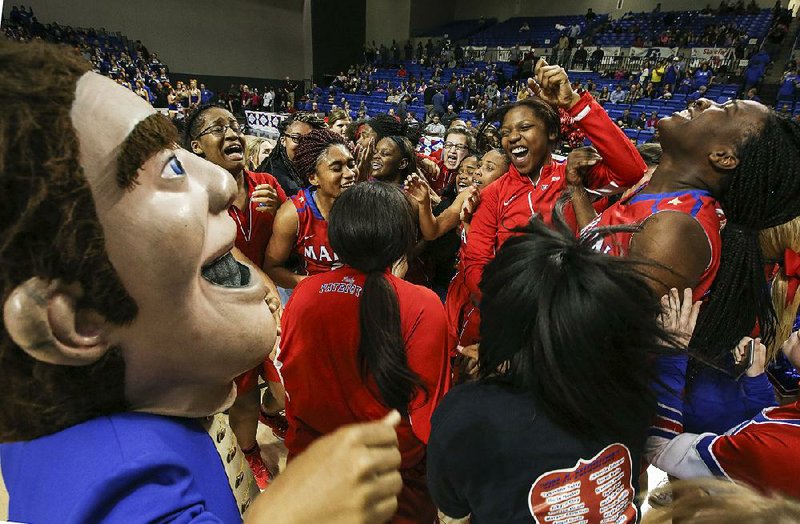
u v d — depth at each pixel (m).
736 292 0.97
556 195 1.61
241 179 1.79
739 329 0.99
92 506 0.38
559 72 1.43
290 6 17.34
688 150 0.95
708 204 0.92
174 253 0.42
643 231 0.91
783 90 11.20
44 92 0.36
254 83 17.12
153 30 14.47
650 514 0.50
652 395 0.69
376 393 1.03
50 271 0.38
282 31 17.41
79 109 0.38
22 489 0.45
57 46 0.42
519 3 21.06
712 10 16.48
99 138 0.38
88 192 0.38
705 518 0.44
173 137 0.46
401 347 0.98
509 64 16.91
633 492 0.75
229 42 16.12
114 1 13.55
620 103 12.75
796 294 1.25
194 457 0.50
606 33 17.41
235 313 0.51
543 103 1.65
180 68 15.27
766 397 1.00
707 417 0.99
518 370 0.67
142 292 0.42
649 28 17.00
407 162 2.40
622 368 0.63
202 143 1.72
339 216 0.99
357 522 0.40
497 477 0.69
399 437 1.06
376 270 1.00
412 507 1.14
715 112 0.91
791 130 0.89
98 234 0.39
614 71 14.57
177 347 0.47
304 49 18.31
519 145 1.64
